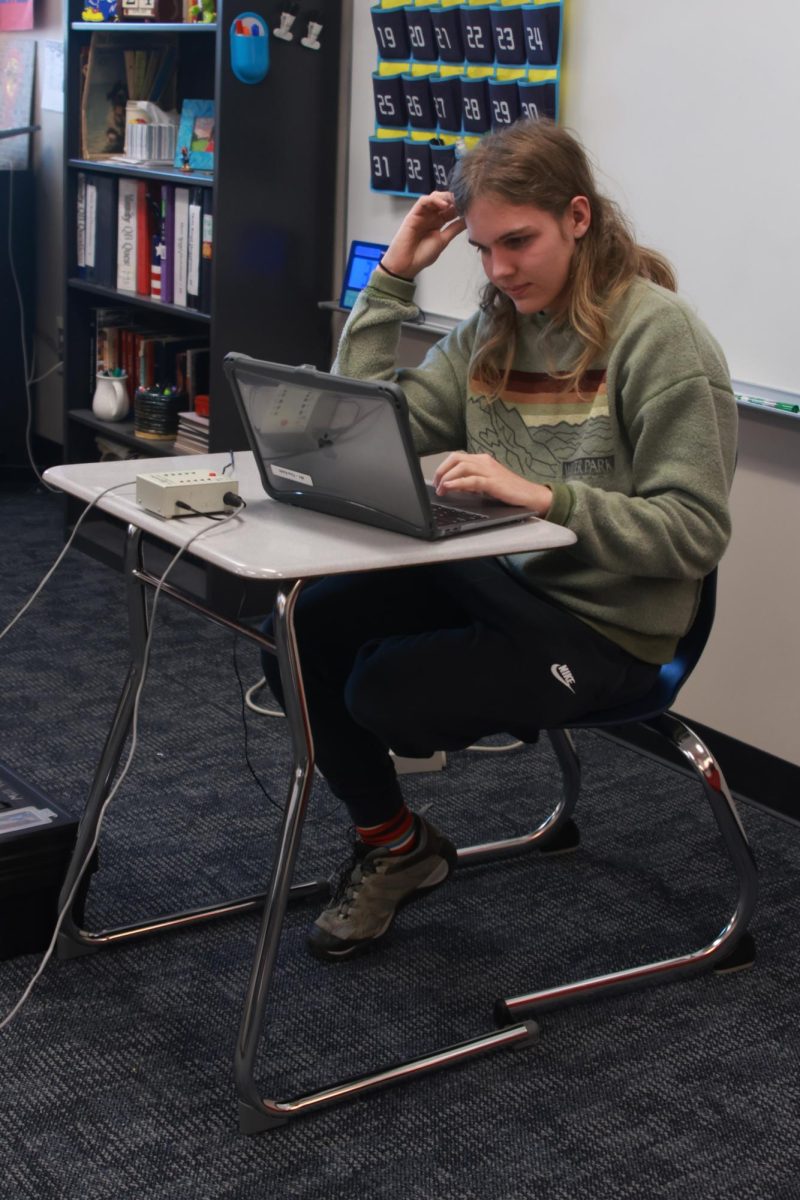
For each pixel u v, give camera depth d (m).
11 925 1.84
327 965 1.87
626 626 1.70
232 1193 1.44
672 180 2.43
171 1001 1.77
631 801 2.45
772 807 2.47
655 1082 1.66
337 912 1.89
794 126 2.22
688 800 2.48
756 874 1.87
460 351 1.87
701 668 2.57
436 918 2.01
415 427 1.85
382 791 1.84
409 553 1.38
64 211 3.79
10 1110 1.55
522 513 1.53
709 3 2.31
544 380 1.74
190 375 3.64
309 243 3.30
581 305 1.64
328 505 1.52
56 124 4.28
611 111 2.52
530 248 1.61
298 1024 1.74
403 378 1.87
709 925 2.03
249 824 2.27
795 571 2.38
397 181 3.04
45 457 4.65
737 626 2.49
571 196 1.62
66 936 1.84
